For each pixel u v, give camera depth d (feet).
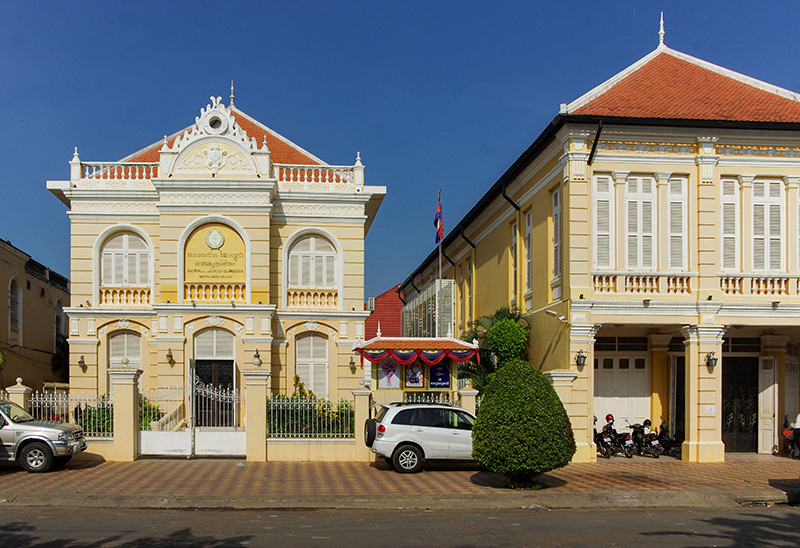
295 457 59.52
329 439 59.98
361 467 56.80
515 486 47.55
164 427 62.85
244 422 64.59
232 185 75.87
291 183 81.20
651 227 64.03
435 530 35.65
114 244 78.74
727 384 72.33
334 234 81.00
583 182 62.18
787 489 48.49
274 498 43.57
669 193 64.23
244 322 75.10
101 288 77.92
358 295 80.64
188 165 77.00
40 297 109.60
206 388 61.77
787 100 68.33
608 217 63.57
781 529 37.35
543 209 69.67
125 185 79.20
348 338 79.41
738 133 63.62
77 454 57.93
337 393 78.69
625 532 35.91
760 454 69.56
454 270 115.85
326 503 43.37
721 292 63.67
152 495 43.65
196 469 54.29
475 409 60.39
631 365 71.72
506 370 48.21
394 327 160.76
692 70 73.15
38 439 52.11
